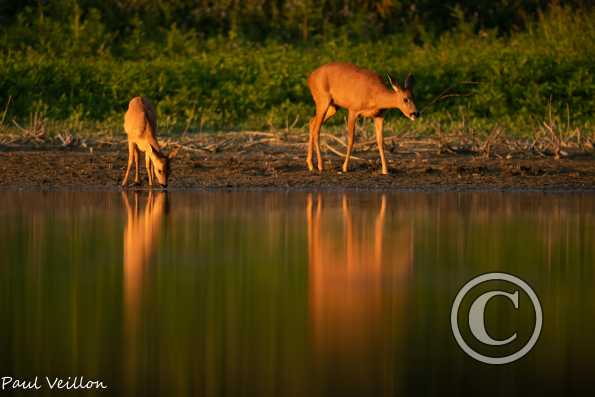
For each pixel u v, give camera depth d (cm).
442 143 6384
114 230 3775
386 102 5534
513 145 6488
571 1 9912
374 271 3048
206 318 2470
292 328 2395
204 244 3488
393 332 2366
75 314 2495
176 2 9506
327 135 6494
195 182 5331
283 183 5331
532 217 4178
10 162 5862
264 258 3244
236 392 1953
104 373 2062
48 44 8462
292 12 9444
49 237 3612
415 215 4228
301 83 7644
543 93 7569
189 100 7394
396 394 1956
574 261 3209
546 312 2578
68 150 6384
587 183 5372
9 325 2395
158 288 2794
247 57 8106
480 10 9812
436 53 8400
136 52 8594
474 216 4197
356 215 4209
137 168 5269
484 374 2092
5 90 7400
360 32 9250
